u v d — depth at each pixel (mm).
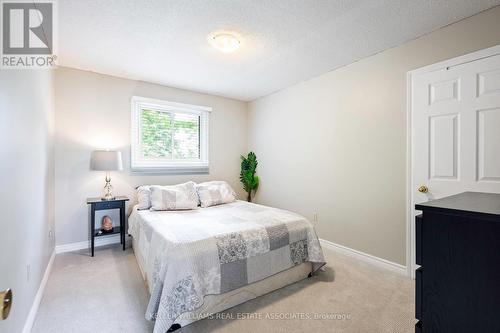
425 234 698
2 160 1142
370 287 2143
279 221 2291
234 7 1852
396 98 2447
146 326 1618
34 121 1807
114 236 3287
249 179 4258
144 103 3508
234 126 4430
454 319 652
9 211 1229
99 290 2057
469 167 1990
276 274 2105
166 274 1566
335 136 3037
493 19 1873
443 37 2129
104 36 2262
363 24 2086
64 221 2945
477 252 615
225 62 2852
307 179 3416
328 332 1576
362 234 2748
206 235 1862
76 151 3020
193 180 3953
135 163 3416
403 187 2393
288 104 3727
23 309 1462
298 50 2551
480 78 1935
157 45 2443
